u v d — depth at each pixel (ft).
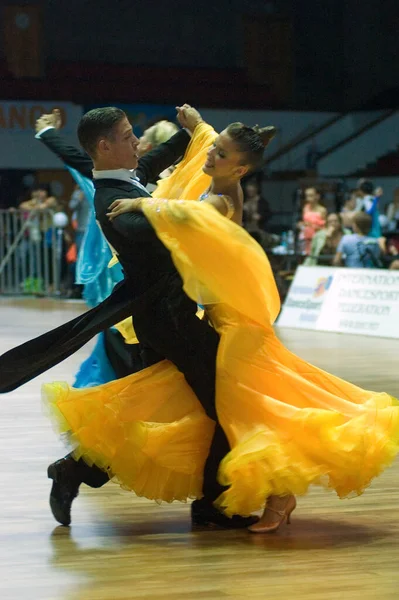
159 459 14.39
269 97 80.07
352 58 81.61
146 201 13.89
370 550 13.61
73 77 75.61
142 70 77.82
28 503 16.11
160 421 14.48
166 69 78.54
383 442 14.06
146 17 79.97
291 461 13.64
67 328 14.52
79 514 15.57
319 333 44.19
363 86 81.25
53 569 12.84
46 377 30.42
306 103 81.66
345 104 82.12
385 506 15.94
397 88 78.38
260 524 14.55
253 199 57.67
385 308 42.98
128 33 79.77
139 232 13.87
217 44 81.51
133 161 14.82
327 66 82.12
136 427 14.21
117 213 14.06
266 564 13.00
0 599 11.73
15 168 72.08
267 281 14.14
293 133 79.56
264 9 81.71
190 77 78.59
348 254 47.11
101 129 14.55
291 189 73.72
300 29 81.66
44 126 20.71
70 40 78.54
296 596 11.73
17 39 74.95
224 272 13.82
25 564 13.05
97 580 12.38
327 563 13.02
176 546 13.87
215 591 11.93
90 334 14.17
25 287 62.54
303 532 14.53
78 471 14.76
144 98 76.33
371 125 76.69
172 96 76.95
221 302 14.10
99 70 76.59
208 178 15.81
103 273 22.98
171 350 14.29
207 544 13.97
